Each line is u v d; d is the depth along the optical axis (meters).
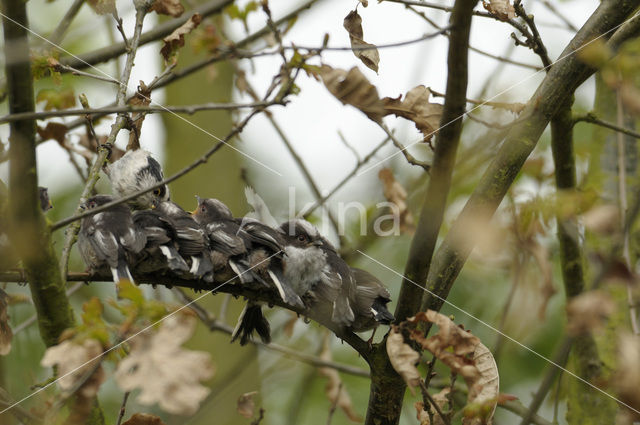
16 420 8.60
